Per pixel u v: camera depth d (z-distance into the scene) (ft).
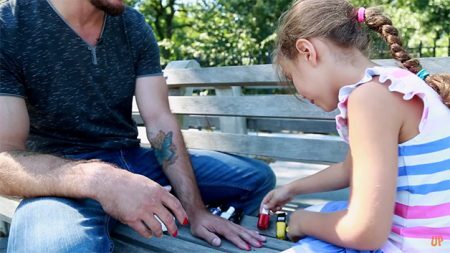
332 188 5.16
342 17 4.13
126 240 5.47
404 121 3.71
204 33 34.58
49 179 4.72
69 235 4.33
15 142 5.32
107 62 6.08
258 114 7.57
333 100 4.18
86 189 4.53
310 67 4.15
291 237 4.64
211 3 36.81
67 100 5.85
